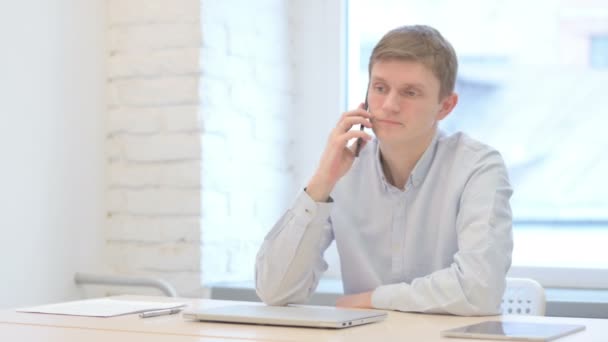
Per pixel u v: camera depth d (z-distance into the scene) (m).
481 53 3.75
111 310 1.74
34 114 2.63
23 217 2.59
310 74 3.33
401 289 1.79
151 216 2.92
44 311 1.74
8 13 2.53
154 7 2.90
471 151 2.02
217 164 2.93
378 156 2.09
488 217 1.85
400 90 1.89
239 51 3.03
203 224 2.87
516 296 2.12
